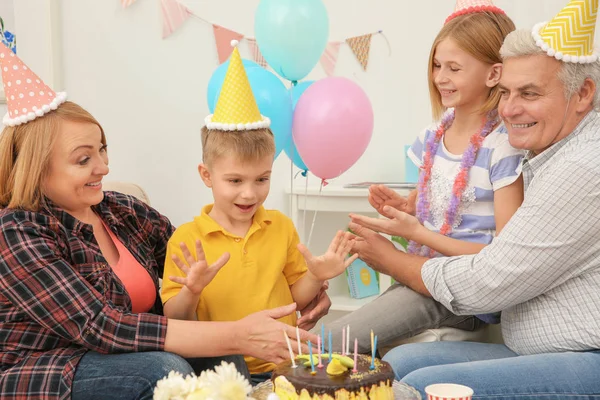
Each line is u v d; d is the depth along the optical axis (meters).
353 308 2.90
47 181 1.53
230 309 1.72
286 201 3.14
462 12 1.89
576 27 1.50
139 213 1.83
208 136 1.76
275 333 1.46
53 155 1.51
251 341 1.46
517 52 1.54
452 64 1.84
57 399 1.38
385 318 1.83
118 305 1.55
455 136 1.94
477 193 1.82
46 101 1.52
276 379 1.26
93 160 1.56
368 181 3.08
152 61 3.13
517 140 1.58
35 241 1.44
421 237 1.76
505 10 2.84
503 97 1.61
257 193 1.73
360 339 1.81
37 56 3.13
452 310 1.63
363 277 3.06
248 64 2.25
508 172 1.75
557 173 1.47
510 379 1.42
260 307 1.73
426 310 1.83
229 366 1.12
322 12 2.20
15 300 1.43
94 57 3.16
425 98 3.02
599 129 1.55
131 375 1.38
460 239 1.83
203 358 1.64
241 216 1.74
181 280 1.49
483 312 1.59
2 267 1.43
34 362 1.42
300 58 2.19
